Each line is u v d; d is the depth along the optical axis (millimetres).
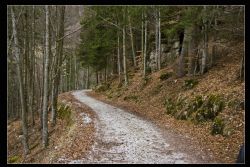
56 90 23641
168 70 27812
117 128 17172
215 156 12016
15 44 18547
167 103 21641
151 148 13258
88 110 24141
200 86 19562
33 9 24828
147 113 22578
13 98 45781
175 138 15016
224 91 16391
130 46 43344
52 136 20812
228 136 13422
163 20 31938
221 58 22453
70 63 65125
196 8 20250
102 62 45188
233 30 21625
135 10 28859
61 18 20859
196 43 22766
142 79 30562
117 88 35125
